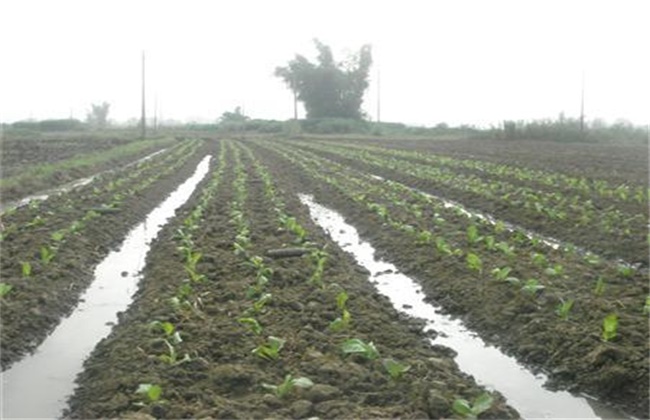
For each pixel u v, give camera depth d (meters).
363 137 60.25
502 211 14.88
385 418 5.28
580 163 26.44
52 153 34.59
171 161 28.17
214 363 6.45
